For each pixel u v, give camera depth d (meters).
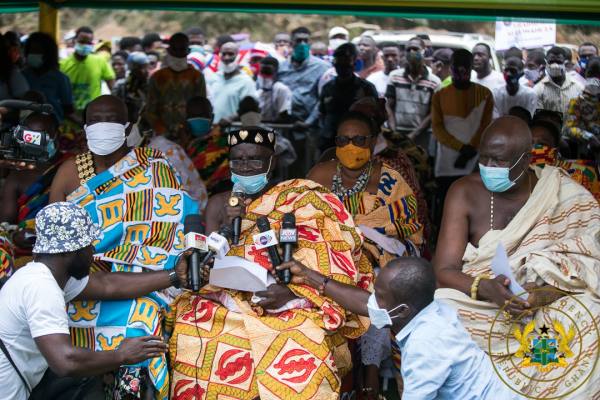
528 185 5.46
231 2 9.52
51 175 6.41
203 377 5.07
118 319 5.14
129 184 5.48
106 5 10.27
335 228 5.45
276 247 5.19
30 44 10.80
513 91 11.59
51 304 4.43
